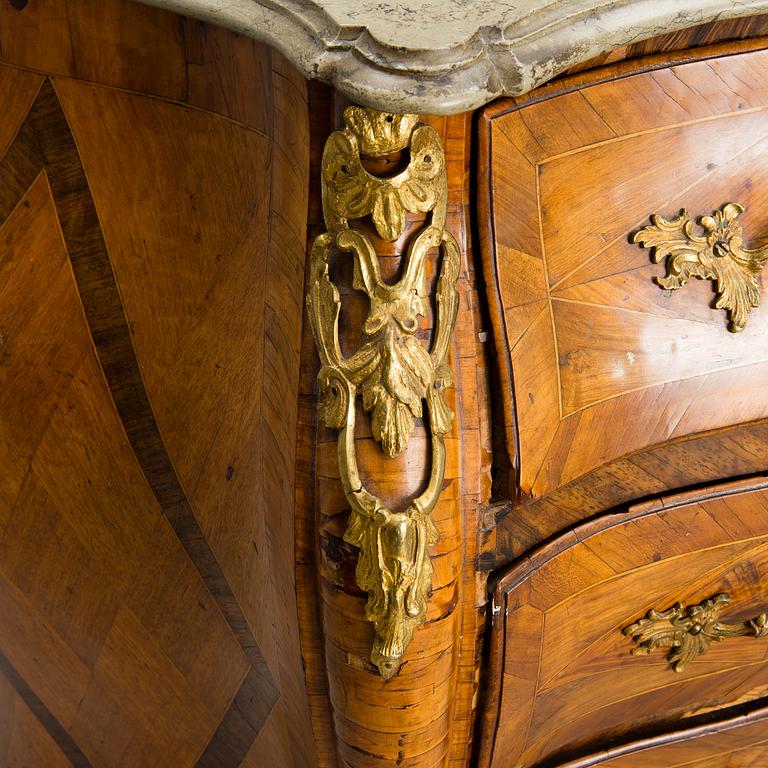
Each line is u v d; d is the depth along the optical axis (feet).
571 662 2.52
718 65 2.12
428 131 1.81
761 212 2.26
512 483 2.12
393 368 1.86
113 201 2.33
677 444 2.35
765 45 2.14
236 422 2.43
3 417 2.79
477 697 2.41
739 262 2.24
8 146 2.39
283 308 2.14
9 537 3.02
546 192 2.04
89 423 2.66
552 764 2.80
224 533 2.64
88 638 3.07
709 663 2.76
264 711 2.90
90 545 2.87
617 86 2.05
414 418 1.92
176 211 2.30
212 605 2.82
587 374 2.16
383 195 1.81
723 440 2.42
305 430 2.08
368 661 2.05
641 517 2.39
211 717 3.05
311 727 2.39
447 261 1.92
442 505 2.01
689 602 2.58
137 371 2.54
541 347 2.10
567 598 2.39
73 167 2.33
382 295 1.85
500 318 2.03
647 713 2.85
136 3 2.05
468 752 2.50
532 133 1.99
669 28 1.86
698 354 2.25
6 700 3.49
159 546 2.80
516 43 1.73
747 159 2.20
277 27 1.75
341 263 1.90
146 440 2.63
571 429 2.17
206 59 2.09
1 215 2.49
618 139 2.08
